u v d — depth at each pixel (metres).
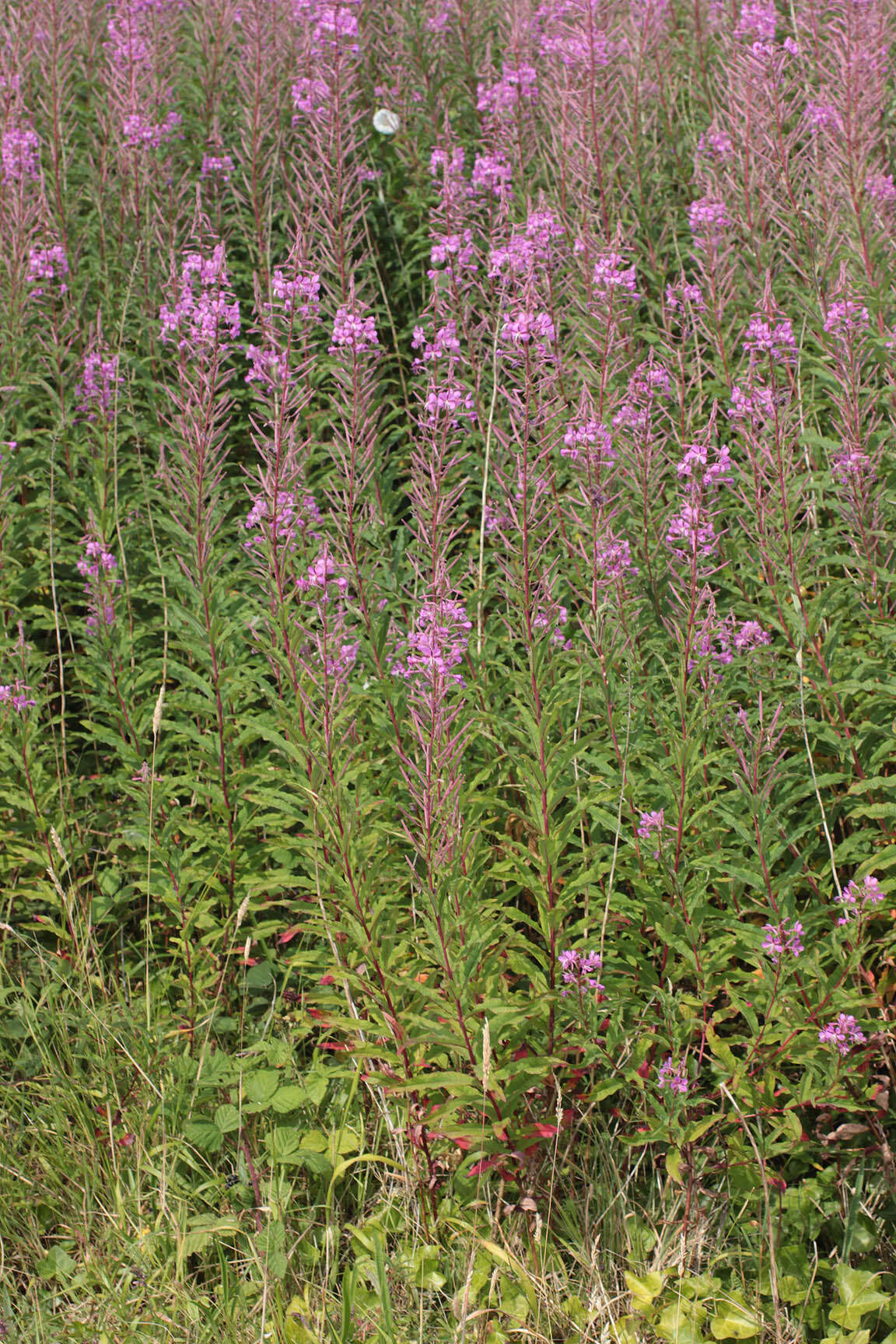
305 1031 3.74
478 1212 3.32
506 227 4.59
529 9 6.75
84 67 7.11
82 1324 3.08
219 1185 3.42
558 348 4.47
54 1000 3.85
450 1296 3.19
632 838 3.46
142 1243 3.25
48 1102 3.59
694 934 3.19
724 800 3.44
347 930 3.21
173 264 4.33
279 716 3.48
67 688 4.84
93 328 5.22
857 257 4.75
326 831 3.24
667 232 5.73
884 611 3.90
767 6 5.80
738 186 5.36
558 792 3.13
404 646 3.48
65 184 6.06
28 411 5.22
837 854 3.35
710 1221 3.29
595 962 3.09
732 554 4.14
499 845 3.60
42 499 4.71
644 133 5.96
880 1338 3.10
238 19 6.81
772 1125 3.32
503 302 3.99
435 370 3.72
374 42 7.18
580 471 3.68
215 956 3.78
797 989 3.14
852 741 3.64
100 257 5.82
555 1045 3.24
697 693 3.40
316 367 4.31
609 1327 3.06
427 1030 3.16
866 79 5.03
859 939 3.29
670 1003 3.13
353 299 3.82
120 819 4.30
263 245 5.63
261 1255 3.18
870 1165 3.36
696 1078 3.28
